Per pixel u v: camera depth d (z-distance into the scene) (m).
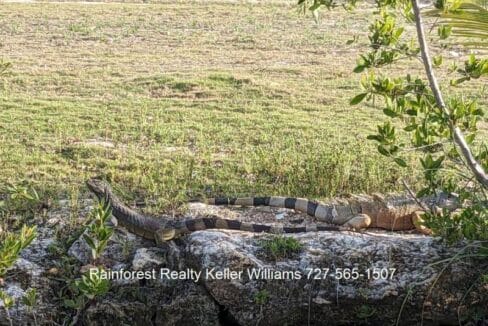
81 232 7.84
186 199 8.56
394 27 6.86
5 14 19.22
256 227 7.78
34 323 7.27
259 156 9.56
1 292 7.00
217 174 9.16
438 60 7.04
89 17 19.23
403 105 6.90
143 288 7.44
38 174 9.10
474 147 10.05
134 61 15.09
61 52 15.73
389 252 7.29
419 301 7.17
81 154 9.74
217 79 13.49
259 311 7.19
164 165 9.42
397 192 8.55
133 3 21.61
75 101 12.21
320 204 8.16
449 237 7.20
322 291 7.20
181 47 16.47
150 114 11.56
